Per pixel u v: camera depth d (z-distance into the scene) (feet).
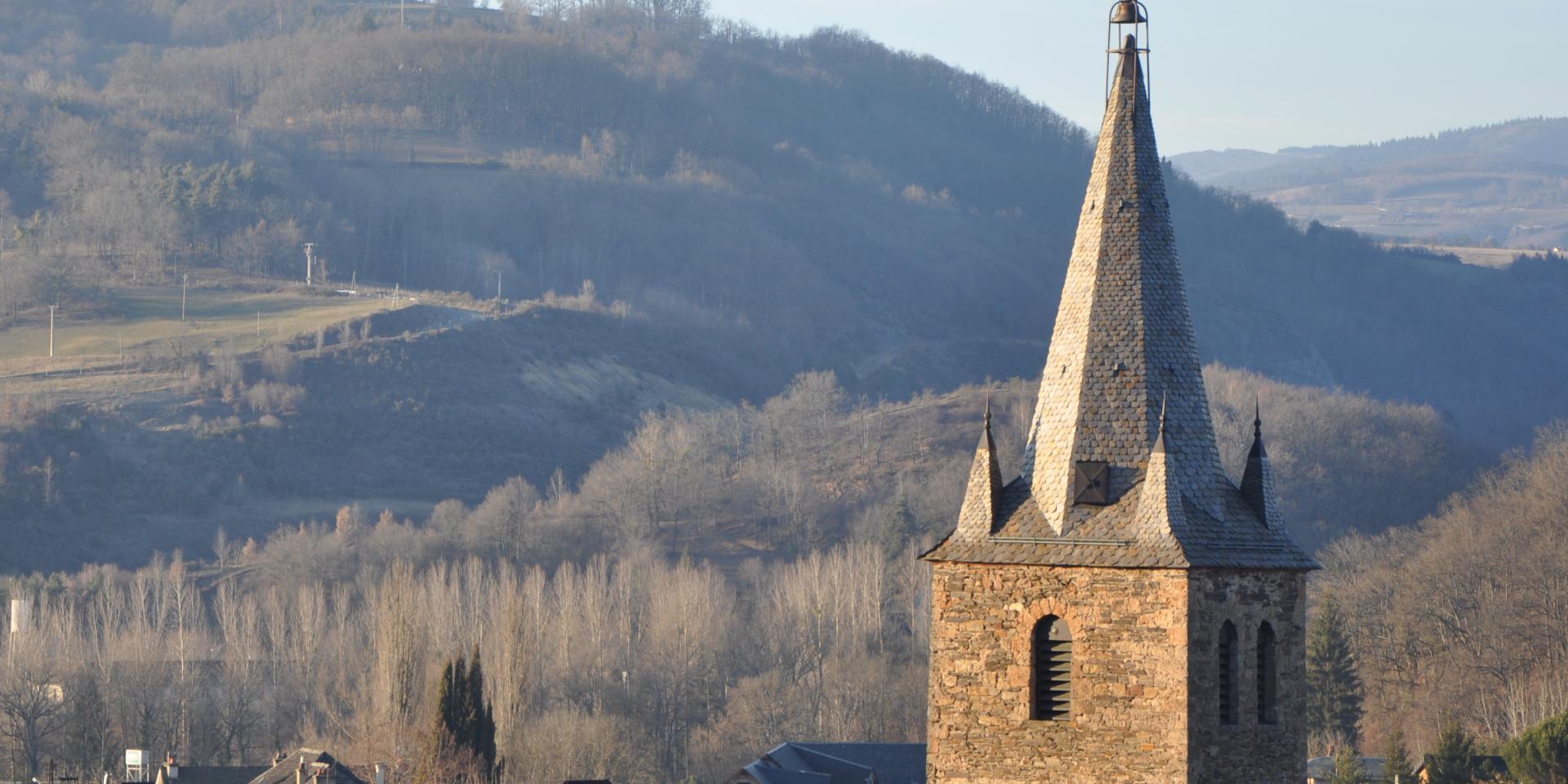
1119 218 452.35
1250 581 433.07
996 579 435.12
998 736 433.07
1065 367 449.48
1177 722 418.72
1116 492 435.12
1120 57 460.96
